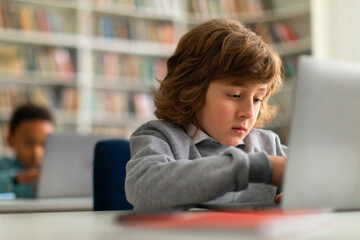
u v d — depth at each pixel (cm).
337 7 361
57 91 367
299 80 61
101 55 374
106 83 372
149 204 77
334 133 64
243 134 100
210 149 113
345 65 65
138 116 376
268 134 127
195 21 390
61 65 361
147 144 95
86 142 182
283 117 349
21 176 259
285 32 375
